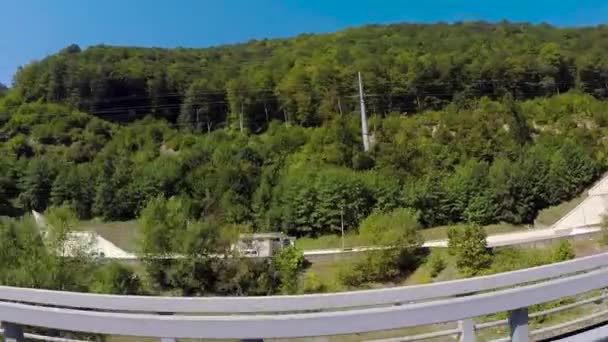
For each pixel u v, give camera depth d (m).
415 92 97.38
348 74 97.94
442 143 69.62
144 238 34.03
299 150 74.31
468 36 128.88
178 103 107.12
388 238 35.28
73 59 110.62
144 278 33.19
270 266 33.78
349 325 2.82
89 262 23.73
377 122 79.62
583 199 56.72
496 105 79.56
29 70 106.50
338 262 37.59
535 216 55.66
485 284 5.10
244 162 66.69
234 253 33.56
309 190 54.19
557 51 101.00
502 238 45.22
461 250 31.91
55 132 84.88
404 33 137.50
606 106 80.25
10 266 21.48
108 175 65.94
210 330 2.84
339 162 68.12
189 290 33.28
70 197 64.12
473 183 55.00
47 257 21.61
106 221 61.69
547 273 5.44
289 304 4.49
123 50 121.75
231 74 109.75
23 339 3.61
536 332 5.30
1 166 68.44
